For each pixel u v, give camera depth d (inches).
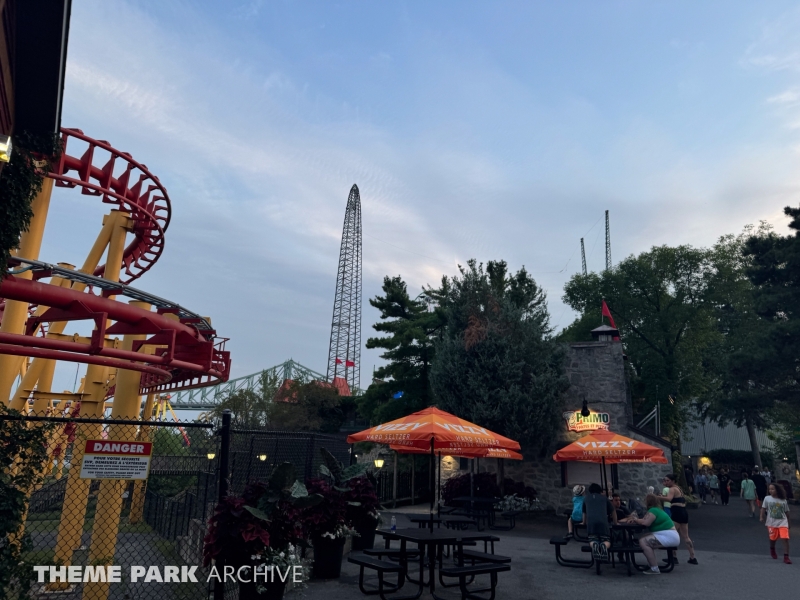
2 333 479.5
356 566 442.9
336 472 462.3
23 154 314.7
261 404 2315.5
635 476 862.5
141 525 856.3
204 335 761.0
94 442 280.2
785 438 1967.3
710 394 1812.3
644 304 1750.7
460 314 954.7
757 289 1215.6
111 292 573.3
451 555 497.7
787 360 1096.2
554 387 879.7
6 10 251.9
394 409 1188.5
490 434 449.4
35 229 628.7
